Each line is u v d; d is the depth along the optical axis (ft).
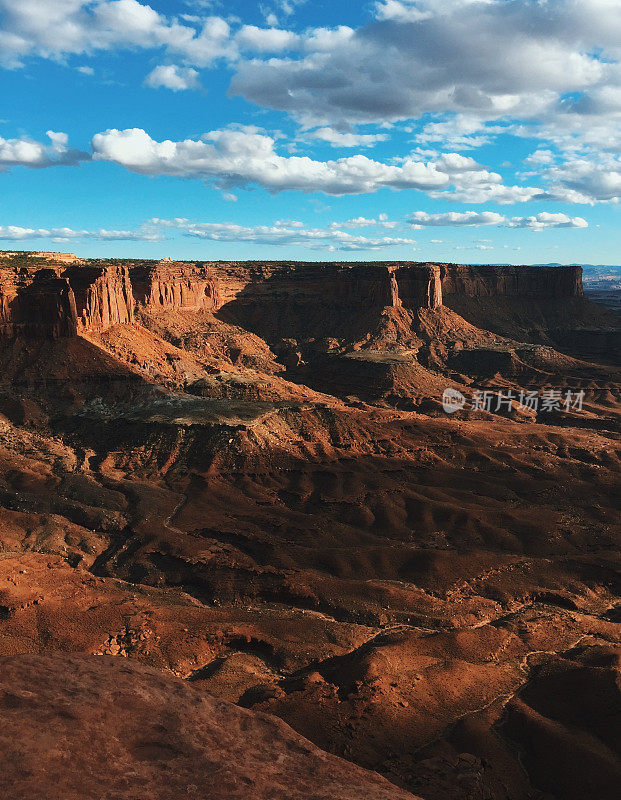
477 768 151.53
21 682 63.00
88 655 73.20
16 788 45.57
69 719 56.85
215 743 59.82
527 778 154.71
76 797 46.50
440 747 160.35
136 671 70.74
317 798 53.01
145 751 56.65
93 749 53.62
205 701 67.36
